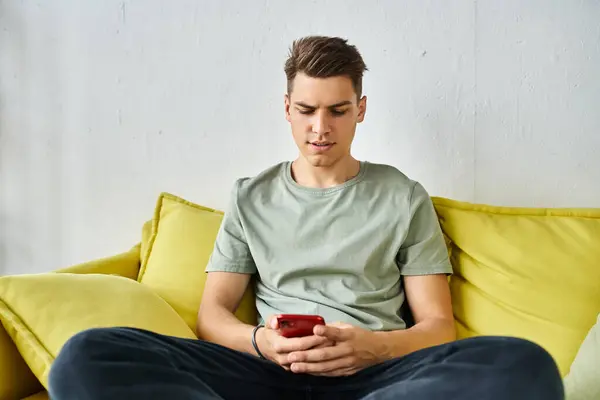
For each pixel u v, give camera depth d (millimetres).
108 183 1703
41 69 1698
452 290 1365
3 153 1716
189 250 1412
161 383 824
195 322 1326
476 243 1354
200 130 1679
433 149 1619
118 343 856
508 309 1290
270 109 1654
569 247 1305
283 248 1305
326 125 1240
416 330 1180
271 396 1050
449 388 823
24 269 1720
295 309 1263
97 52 1686
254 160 1667
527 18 1579
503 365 826
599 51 1567
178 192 1692
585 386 1091
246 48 1654
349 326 1090
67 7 1686
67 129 1703
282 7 1639
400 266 1326
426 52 1604
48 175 1715
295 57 1274
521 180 1601
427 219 1329
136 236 1703
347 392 1044
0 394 1085
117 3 1677
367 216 1312
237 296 1325
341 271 1282
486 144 1604
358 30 1620
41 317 1086
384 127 1630
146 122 1689
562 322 1240
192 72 1672
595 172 1582
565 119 1582
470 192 1613
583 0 1565
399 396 836
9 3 1699
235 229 1352
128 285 1238
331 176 1344
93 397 769
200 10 1662
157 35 1676
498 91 1594
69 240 1717
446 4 1594
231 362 1026
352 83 1253
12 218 1719
